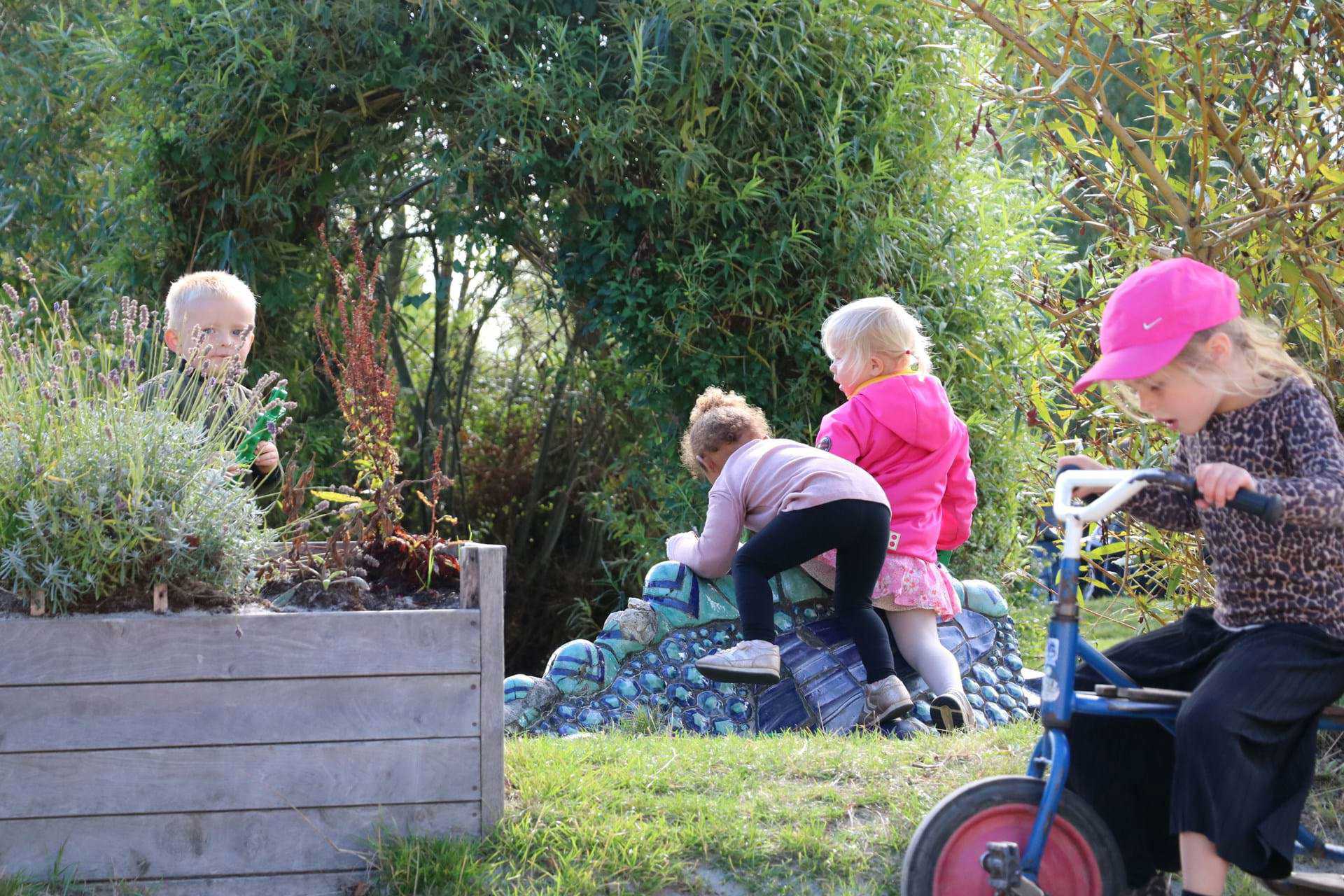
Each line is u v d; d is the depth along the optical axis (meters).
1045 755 2.25
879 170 5.59
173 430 2.81
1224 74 3.66
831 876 2.63
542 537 8.98
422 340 8.99
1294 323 3.78
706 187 5.59
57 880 2.50
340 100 6.11
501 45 5.96
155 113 6.11
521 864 2.62
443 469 8.77
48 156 7.40
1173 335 2.19
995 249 5.98
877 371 4.46
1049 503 4.68
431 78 5.84
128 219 6.25
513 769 3.10
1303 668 2.10
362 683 2.63
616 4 5.74
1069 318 4.14
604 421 8.42
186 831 2.56
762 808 2.91
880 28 5.79
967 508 4.73
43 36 7.39
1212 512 2.25
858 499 3.96
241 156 6.08
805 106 5.64
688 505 5.96
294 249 6.43
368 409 3.33
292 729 2.60
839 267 5.75
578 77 5.61
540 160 5.84
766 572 3.98
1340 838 2.91
